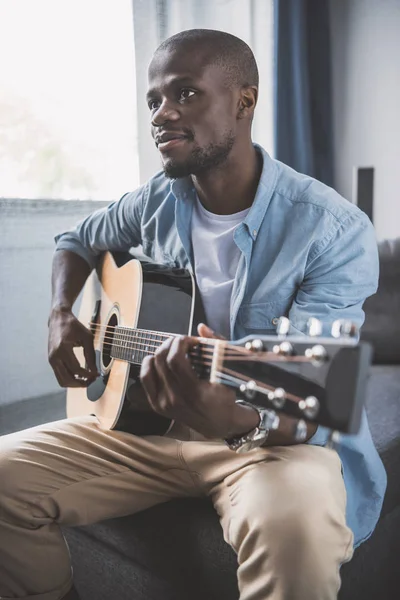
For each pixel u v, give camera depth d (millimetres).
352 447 976
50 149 1814
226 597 901
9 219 1710
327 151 2654
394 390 1533
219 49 965
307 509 775
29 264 1781
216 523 941
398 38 2471
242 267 1033
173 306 1082
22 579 979
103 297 1358
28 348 1811
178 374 740
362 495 1015
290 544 750
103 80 1877
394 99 2516
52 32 1768
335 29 2654
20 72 1722
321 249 980
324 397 611
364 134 2631
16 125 1737
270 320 1023
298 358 643
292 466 853
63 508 997
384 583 1171
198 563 927
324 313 948
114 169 1931
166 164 990
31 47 1732
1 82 1689
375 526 1074
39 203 1773
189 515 977
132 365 1076
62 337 1234
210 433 798
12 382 1775
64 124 1831
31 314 1807
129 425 1074
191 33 990
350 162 2699
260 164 1080
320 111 2631
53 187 1835
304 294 987
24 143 1760
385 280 1771
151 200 1260
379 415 1363
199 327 772
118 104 1896
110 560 1065
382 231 2631
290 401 647
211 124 963
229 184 1048
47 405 1875
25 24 1711
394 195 2576
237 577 880
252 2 2252
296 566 742
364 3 2553
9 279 1736
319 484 819
